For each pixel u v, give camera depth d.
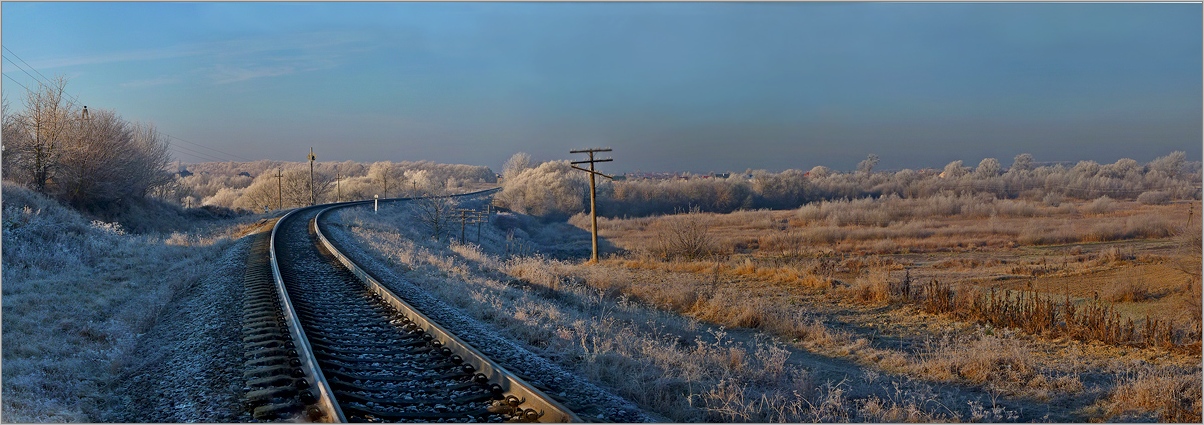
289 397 7.07
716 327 16.30
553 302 17.70
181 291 16.77
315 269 19.34
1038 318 14.20
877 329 15.71
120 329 12.17
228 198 101.25
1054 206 75.12
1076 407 8.88
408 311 11.53
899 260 34.72
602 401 7.40
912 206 74.06
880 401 8.79
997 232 47.94
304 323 10.73
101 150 37.69
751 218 71.94
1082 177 101.94
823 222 64.50
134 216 41.66
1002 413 8.48
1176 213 58.56
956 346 12.32
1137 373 10.52
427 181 123.62
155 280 19.27
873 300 19.00
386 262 23.17
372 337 10.33
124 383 8.85
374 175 123.56
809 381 9.17
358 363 8.56
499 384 7.45
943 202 72.31
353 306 13.16
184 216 50.94
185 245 28.42
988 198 87.19
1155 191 84.12
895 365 11.62
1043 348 12.68
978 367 10.71
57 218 26.09
